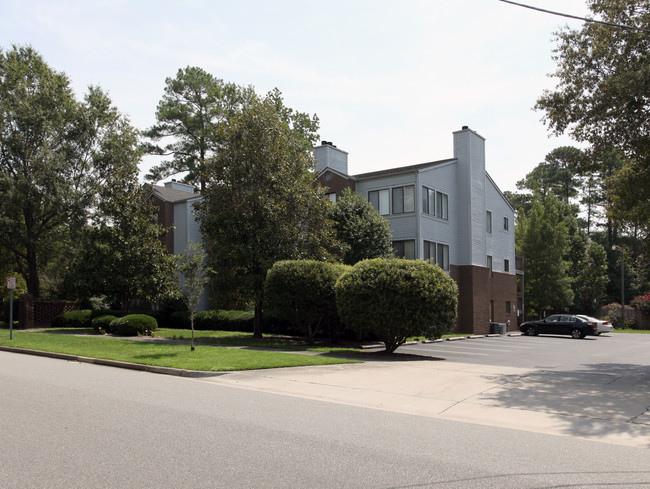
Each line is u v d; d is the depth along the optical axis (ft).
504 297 128.47
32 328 95.55
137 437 21.86
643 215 55.11
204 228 78.69
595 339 102.99
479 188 117.19
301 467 18.19
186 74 158.20
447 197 110.42
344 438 22.49
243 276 78.13
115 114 114.32
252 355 51.55
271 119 79.82
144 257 92.48
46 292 125.59
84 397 30.91
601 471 18.48
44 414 26.09
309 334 72.13
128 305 96.27
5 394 31.58
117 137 112.98
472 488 16.34
